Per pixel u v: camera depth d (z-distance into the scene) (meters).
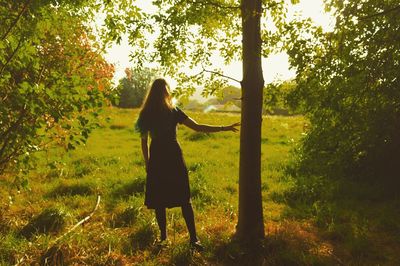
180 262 5.05
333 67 5.56
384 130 6.71
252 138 5.45
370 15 5.46
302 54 5.48
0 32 5.55
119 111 28.80
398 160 7.84
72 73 6.34
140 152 13.84
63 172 10.31
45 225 6.25
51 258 4.98
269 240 5.55
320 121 6.26
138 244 5.61
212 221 6.59
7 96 5.35
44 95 5.19
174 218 6.71
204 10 5.67
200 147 14.99
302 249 5.42
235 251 5.25
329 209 7.01
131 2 5.87
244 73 5.46
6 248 5.22
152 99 5.44
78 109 4.99
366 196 7.89
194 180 9.38
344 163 7.07
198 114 26.97
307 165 7.32
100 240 5.73
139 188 8.72
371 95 6.19
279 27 6.16
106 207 7.52
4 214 6.82
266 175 10.12
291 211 7.17
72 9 6.27
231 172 10.63
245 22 5.41
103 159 12.38
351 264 5.07
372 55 5.70
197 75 6.04
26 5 5.45
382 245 5.69
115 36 5.83
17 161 5.70
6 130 5.48
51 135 5.45
